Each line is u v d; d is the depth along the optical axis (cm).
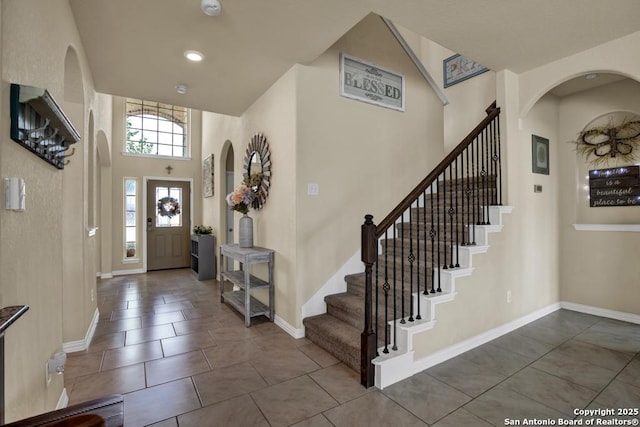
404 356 226
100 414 81
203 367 245
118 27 242
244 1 212
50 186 162
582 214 383
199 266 573
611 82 354
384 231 227
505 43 263
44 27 154
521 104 325
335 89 330
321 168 320
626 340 294
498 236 302
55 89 174
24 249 128
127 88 359
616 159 358
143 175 658
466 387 216
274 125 345
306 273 310
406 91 389
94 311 346
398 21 232
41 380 150
